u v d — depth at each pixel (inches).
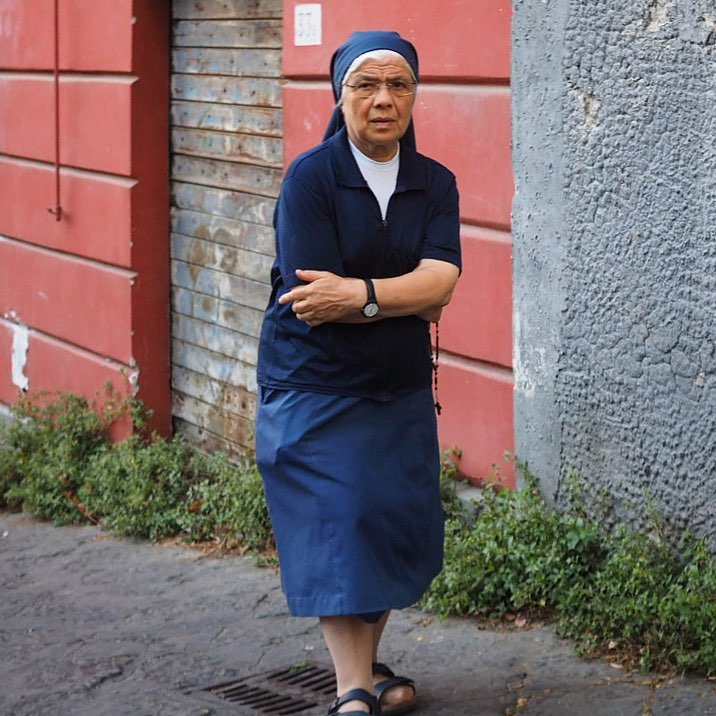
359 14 256.4
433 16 240.7
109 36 334.6
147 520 304.3
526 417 229.1
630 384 208.8
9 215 396.2
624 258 206.5
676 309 199.6
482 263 237.8
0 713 201.3
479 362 243.4
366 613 162.4
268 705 194.7
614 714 176.9
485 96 232.5
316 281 156.4
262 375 169.5
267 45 294.5
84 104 349.7
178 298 340.5
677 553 205.0
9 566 295.7
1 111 394.6
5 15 384.2
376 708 167.2
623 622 197.9
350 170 159.5
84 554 299.0
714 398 196.4
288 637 226.4
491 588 216.8
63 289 370.3
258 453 169.8
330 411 163.5
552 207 217.9
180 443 338.3
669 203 197.9
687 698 179.5
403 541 167.3
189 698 199.9
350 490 162.7
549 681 190.2
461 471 249.1
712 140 190.5
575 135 211.5
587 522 219.1
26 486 345.1
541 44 215.5
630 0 199.2
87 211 353.7
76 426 347.6
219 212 319.0
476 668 197.9
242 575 268.4
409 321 165.5
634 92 200.7
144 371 343.0
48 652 230.8
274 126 295.3
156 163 335.6
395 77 156.3
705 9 188.7
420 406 169.6
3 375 409.7
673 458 204.1
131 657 222.7
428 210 164.4
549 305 221.1
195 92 323.3
